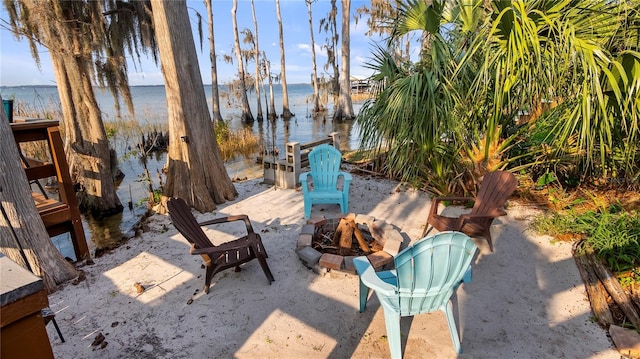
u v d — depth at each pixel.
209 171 4.68
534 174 4.53
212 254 2.80
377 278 1.94
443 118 3.88
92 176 5.49
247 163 8.37
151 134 11.54
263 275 2.90
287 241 3.53
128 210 5.77
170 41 4.17
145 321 2.38
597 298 2.36
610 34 2.83
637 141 3.33
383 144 4.87
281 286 2.73
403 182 4.98
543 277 2.70
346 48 17.95
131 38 6.63
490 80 3.54
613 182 4.17
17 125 3.08
